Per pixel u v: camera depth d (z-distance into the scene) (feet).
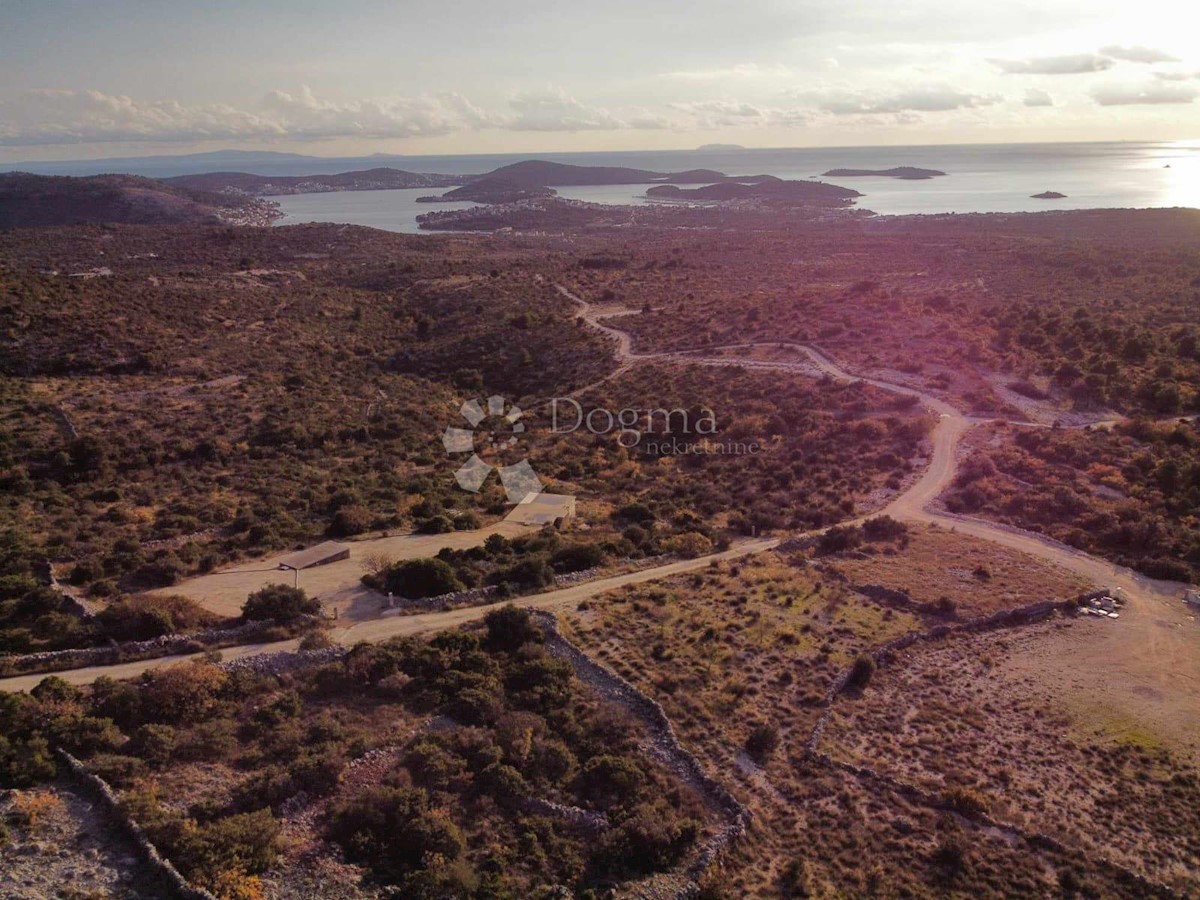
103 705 107.55
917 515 201.46
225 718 109.09
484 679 121.08
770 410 276.00
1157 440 228.43
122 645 126.82
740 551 183.42
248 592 151.84
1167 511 193.16
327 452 265.54
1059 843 98.17
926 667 136.36
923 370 294.87
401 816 90.33
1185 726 122.52
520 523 202.49
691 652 135.13
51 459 227.61
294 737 104.47
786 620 148.15
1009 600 156.46
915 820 101.55
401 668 123.24
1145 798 107.24
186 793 93.35
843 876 92.32
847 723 120.16
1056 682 133.18
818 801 103.81
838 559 175.11
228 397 305.12
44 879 77.46
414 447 278.05
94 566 156.15
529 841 91.15
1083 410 261.03
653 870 89.86
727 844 94.58
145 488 217.56
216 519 195.00
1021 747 116.88
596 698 120.88
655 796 100.22
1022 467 220.02
